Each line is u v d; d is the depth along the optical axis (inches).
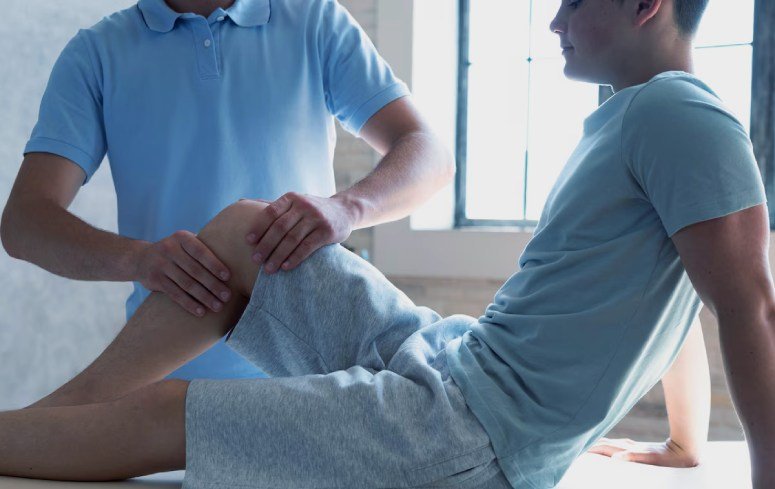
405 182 60.3
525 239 143.1
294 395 44.6
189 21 66.6
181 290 49.8
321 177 69.5
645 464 61.8
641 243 44.3
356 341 49.1
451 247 147.6
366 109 68.4
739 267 40.8
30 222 60.9
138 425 45.4
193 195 65.9
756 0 140.0
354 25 70.6
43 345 122.0
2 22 117.6
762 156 139.6
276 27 68.3
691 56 49.8
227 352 64.8
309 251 49.2
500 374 45.9
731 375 40.4
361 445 43.9
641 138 43.6
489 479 44.6
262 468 44.1
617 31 48.8
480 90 161.5
